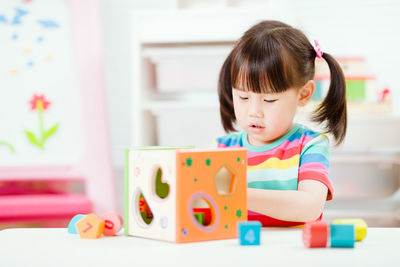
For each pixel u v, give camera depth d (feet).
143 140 6.72
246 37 2.92
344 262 1.67
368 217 7.07
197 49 6.70
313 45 3.14
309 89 3.07
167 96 7.74
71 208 6.31
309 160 3.05
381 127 6.22
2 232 2.30
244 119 2.82
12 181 6.93
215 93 7.77
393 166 6.44
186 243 2.01
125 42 7.88
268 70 2.73
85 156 6.71
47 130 6.74
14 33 6.88
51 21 6.93
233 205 2.14
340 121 3.30
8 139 6.70
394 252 1.84
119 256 1.76
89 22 6.89
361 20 7.64
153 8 7.82
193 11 6.46
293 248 1.90
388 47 7.64
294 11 7.29
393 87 7.64
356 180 6.45
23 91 6.78
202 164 2.06
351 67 6.90
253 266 1.61
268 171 3.20
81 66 6.83
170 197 2.05
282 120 2.80
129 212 2.26
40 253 1.82
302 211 2.60
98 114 6.79
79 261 1.68
